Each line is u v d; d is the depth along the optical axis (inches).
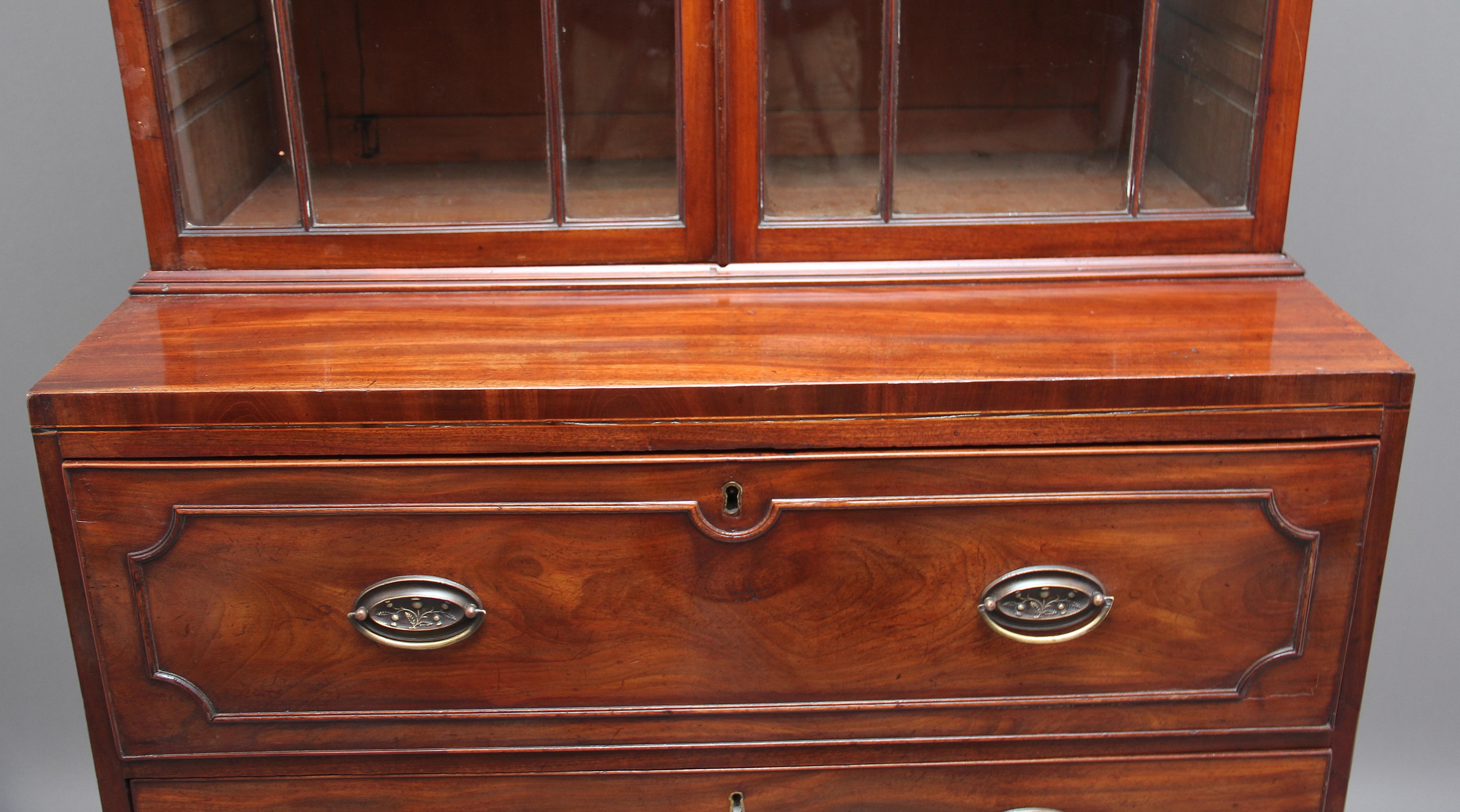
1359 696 51.2
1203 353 47.9
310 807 51.7
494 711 50.3
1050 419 46.4
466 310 52.5
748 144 52.7
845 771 51.9
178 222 53.9
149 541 47.3
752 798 52.2
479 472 46.5
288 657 49.1
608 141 52.9
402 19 51.4
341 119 52.7
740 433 46.3
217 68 52.2
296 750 50.6
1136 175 54.4
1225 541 48.6
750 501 47.3
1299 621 49.9
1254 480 47.7
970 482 47.3
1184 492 47.7
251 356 48.0
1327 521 48.5
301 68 52.1
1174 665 50.6
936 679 50.5
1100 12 52.1
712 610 48.9
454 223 54.1
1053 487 47.5
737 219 53.9
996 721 51.2
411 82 52.1
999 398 46.0
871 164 53.6
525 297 53.8
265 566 47.7
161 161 53.1
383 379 45.9
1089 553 48.6
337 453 46.1
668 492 47.0
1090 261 55.2
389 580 48.0
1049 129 53.6
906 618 49.3
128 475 46.2
